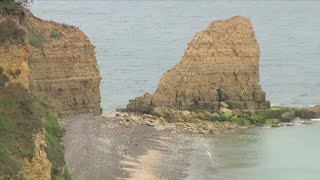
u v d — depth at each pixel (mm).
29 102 197875
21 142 187500
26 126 191375
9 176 177625
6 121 189625
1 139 184750
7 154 181250
